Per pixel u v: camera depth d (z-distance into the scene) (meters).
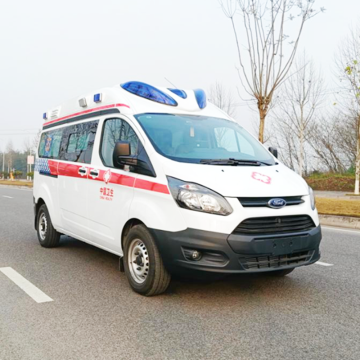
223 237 3.63
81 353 2.99
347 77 16.27
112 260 5.86
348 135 31.14
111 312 3.80
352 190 26.84
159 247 3.94
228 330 3.42
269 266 3.81
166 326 3.49
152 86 5.11
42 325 3.49
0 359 2.89
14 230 8.51
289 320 3.66
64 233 6.07
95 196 5.04
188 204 3.75
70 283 4.72
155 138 4.40
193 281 4.75
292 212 3.92
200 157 4.36
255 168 4.35
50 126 6.94
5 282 4.74
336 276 5.14
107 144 4.99
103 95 5.26
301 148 25.70
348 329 3.48
